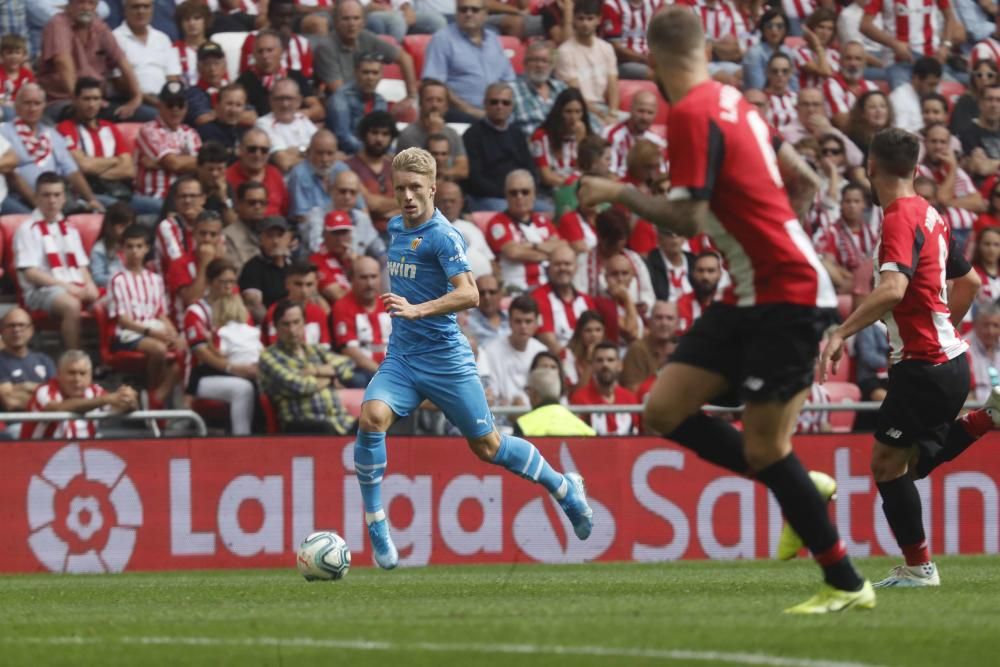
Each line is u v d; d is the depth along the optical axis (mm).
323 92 53062
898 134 24641
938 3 62594
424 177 27156
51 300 44312
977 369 48812
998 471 43156
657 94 58469
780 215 18719
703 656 15336
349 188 47125
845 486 42062
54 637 18484
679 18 19125
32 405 39938
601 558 40781
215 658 15828
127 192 48938
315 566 29344
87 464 38281
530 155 52125
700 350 19359
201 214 44875
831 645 16250
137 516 38469
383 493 39594
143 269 44656
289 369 41031
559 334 46531
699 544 41469
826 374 23703
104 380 44688
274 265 45688
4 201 46375
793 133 56531
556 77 56094
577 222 49625
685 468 41406
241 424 42969
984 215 53906
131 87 50688
